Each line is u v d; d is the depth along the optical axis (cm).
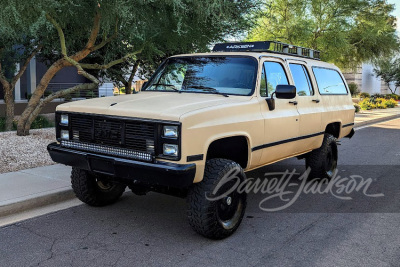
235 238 462
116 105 447
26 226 486
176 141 398
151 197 619
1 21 685
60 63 955
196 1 816
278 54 603
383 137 1399
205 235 442
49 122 1341
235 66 541
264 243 449
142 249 427
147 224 502
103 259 401
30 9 720
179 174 391
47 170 707
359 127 1747
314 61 713
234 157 506
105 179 498
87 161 451
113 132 437
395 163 927
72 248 426
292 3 2002
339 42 2000
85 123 466
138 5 830
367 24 2236
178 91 545
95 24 872
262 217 541
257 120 497
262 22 2000
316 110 654
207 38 1010
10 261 393
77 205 570
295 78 621
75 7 828
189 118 402
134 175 420
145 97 490
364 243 453
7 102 1158
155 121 405
